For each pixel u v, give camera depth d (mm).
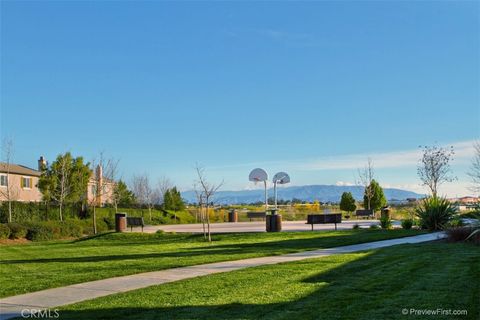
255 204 68375
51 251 19719
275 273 11078
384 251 15305
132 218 29672
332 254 15047
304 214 46281
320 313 7199
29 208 36344
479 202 23469
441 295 8227
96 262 14477
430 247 16156
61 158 41000
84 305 8273
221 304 7992
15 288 10008
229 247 18688
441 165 36656
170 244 21703
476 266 11258
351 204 51156
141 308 7887
